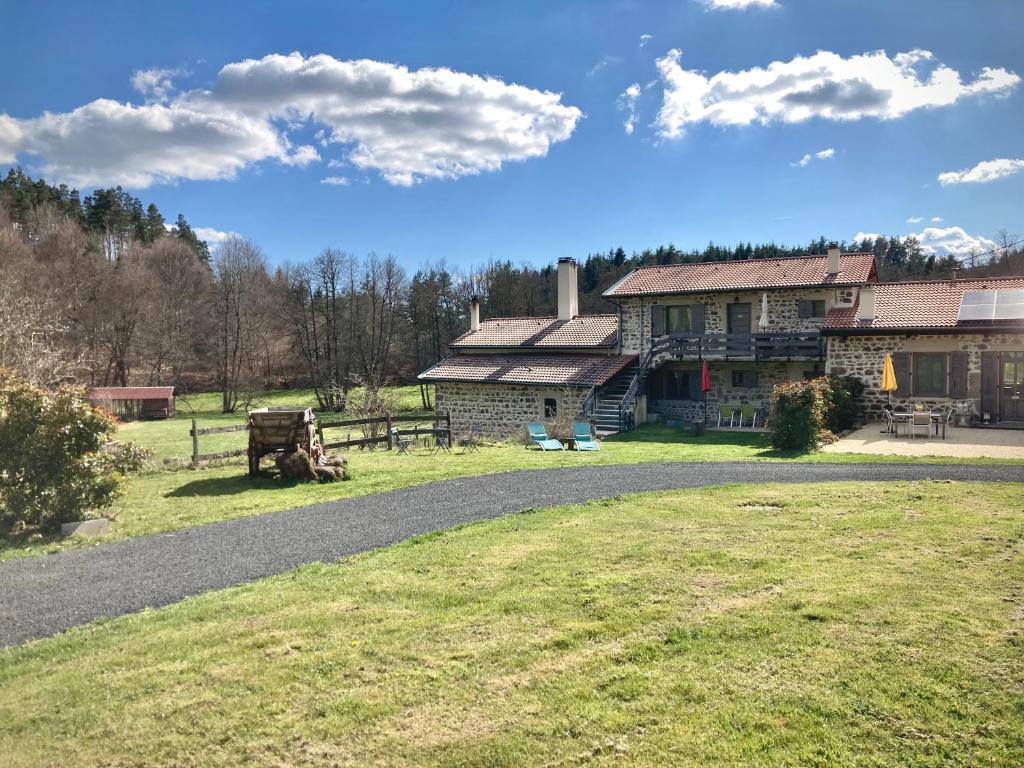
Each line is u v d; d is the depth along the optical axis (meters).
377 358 55.75
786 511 9.70
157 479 15.20
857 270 24.36
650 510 10.07
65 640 6.05
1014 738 4.16
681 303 26.70
